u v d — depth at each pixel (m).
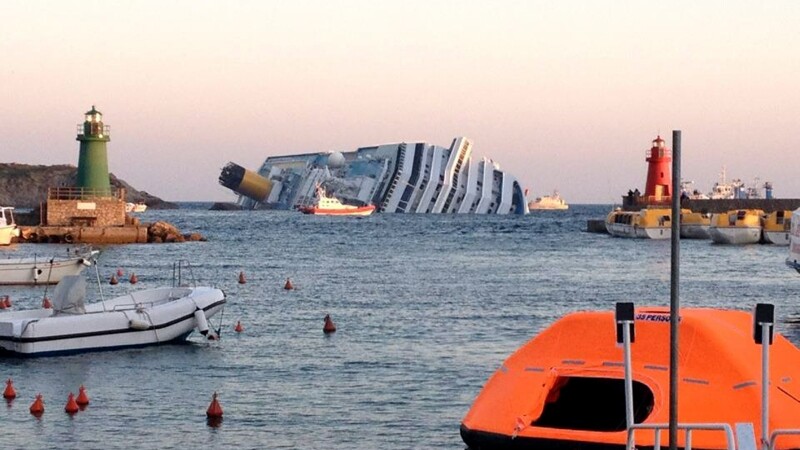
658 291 57.56
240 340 36.34
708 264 79.44
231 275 69.56
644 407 14.06
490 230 169.12
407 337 37.31
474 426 14.09
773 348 14.81
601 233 154.88
